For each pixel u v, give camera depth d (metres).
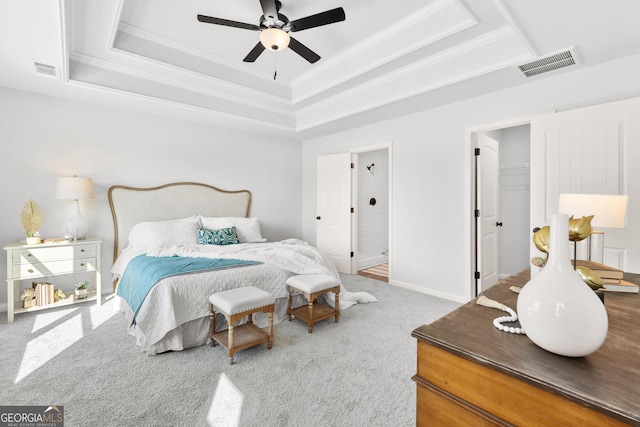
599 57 2.45
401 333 2.59
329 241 5.19
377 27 2.79
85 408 1.61
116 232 3.69
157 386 1.81
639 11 1.87
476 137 3.46
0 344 2.33
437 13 2.53
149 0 2.40
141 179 3.91
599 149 2.45
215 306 2.26
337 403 1.67
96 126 3.57
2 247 3.04
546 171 2.72
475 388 0.77
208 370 2.00
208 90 3.81
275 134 5.16
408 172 4.01
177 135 4.20
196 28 2.79
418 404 0.89
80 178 3.17
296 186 5.65
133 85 3.29
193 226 3.80
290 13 2.56
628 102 2.33
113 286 3.54
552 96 2.81
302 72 3.79
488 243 3.72
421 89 3.17
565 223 0.77
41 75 2.76
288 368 2.03
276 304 2.85
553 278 0.76
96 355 2.17
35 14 1.86
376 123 4.41
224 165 4.68
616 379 0.65
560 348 0.71
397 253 4.15
